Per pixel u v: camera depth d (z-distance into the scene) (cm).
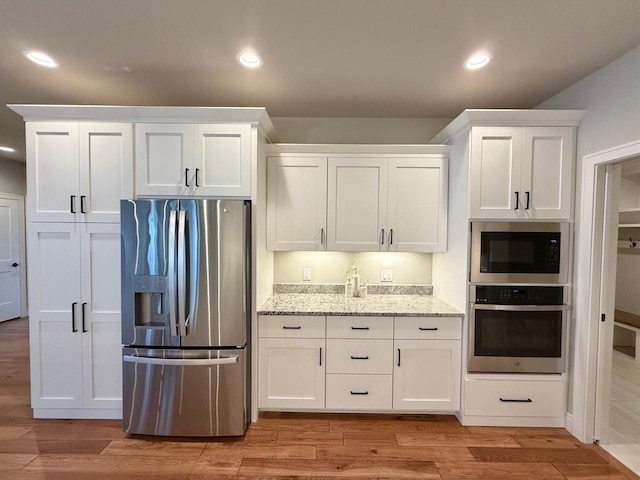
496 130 222
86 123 223
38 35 177
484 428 229
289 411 248
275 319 236
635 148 182
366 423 234
